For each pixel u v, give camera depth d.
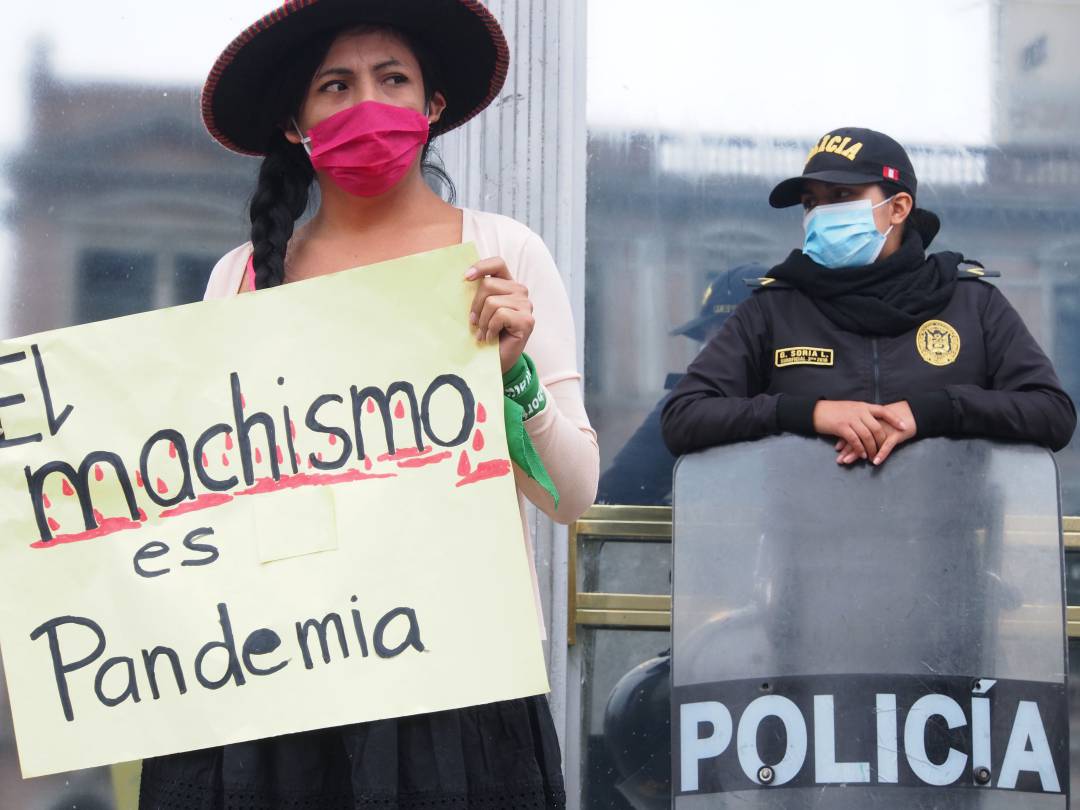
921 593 2.78
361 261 2.18
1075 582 3.51
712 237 3.62
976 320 3.04
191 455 2.03
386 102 2.14
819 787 2.73
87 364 2.05
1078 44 3.70
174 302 3.53
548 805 2.04
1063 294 3.67
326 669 1.95
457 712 1.98
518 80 3.45
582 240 3.55
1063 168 3.69
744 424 2.89
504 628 1.96
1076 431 3.60
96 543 2.01
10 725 3.35
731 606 2.82
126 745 1.95
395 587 1.97
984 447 2.83
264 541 1.99
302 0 2.10
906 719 2.73
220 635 1.96
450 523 1.99
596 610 3.43
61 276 3.50
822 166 3.13
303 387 2.04
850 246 3.09
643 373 3.58
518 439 2.01
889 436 2.84
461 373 2.02
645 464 3.54
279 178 2.27
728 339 3.11
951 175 3.68
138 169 3.53
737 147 3.64
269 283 2.13
